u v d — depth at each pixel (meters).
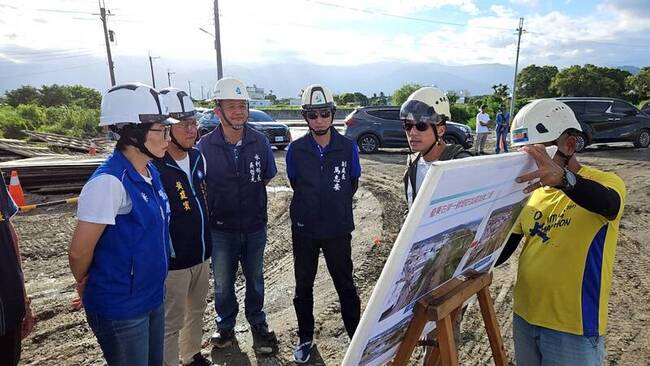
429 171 1.11
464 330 3.58
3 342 2.02
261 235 3.38
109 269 1.92
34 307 3.94
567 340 1.81
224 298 3.34
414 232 1.16
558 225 1.83
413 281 1.35
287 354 3.31
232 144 3.18
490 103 32.69
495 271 4.79
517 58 31.27
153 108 1.92
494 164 1.32
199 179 2.87
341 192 3.04
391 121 14.05
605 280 1.77
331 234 3.04
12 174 7.11
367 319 1.24
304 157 3.01
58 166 8.42
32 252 5.27
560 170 1.54
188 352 3.03
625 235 5.84
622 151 14.12
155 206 2.04
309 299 3.21
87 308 1.99
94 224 1.81
